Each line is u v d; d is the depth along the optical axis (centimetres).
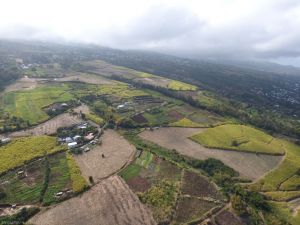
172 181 12669
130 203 11006
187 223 10281
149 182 12475
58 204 10788
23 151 14300
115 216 10281
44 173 12712
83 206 10738
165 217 10375
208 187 12481
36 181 12112
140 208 10762
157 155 14900
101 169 13288
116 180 12469
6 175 12475
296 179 13800
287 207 11856
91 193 11500
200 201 11519
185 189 12188
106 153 14875
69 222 9912
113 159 14275
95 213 10388
